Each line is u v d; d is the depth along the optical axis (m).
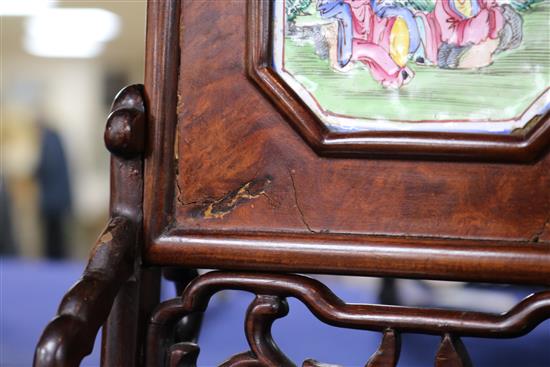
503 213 0.75
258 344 0.78
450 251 0.75
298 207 0.78
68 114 8.27
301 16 0.78
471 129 0.76
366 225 0.77
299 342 1.79
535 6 0.75
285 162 0.78
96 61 8.20
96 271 0.75
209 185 0.79
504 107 0.75
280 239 0.77
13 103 8.10
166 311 0.80
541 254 0.74
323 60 0.78
